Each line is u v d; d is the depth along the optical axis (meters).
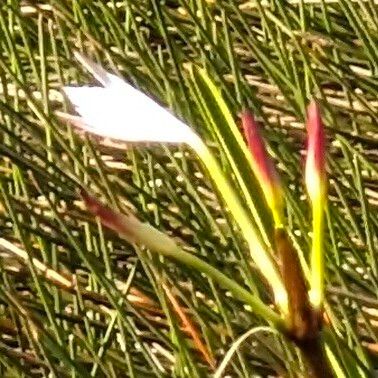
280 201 0.98
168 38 2.59
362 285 2.28
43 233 2.45
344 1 2.94
